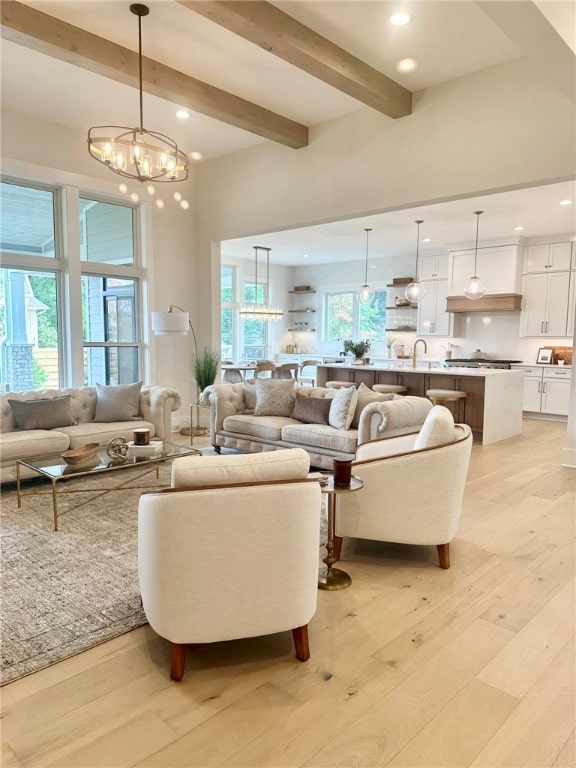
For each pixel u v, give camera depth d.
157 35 3.73
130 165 3.80
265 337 12.08
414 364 7.34
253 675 1.95
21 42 3.50
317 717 1.73
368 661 2.03
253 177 5.99
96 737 1.64
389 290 10.66
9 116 5.03
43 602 2.45
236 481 1.89
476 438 6.49
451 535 2.83
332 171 5.23
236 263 11.02
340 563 2.92
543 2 2.36
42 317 5.61
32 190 5.44
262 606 1.91
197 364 6.58
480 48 3.85
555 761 1.56
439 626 2.28
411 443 3.30
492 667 2.00
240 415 5.34
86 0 3.33
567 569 2.84
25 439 4.15
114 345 6.19
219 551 1.83
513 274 8.37
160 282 6.45
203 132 5.55
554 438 6.52
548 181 4.00
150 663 2.02
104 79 4.36
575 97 3.24
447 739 1.64
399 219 7.21
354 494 2.82
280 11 3.38
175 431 6.67
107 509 3.71
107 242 6.07
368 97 4.25
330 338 11.88
